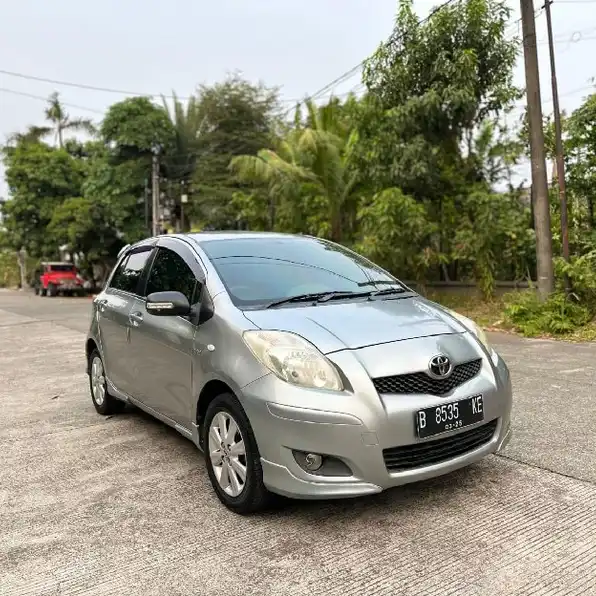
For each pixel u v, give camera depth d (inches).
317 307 142.3
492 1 456.4
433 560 110.6
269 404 120.0
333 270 170.1
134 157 1094.4
